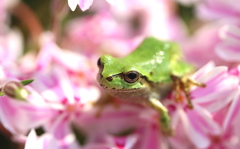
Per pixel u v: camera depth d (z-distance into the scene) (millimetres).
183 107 173
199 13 203
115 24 217
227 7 198
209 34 210
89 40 211
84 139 194
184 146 179
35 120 173
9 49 201
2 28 213
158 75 174
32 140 158
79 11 220
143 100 175
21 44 209
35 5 218
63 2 193
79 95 177
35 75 180
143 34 222
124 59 175
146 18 229
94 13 222
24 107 171
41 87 176
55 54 189
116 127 185
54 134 174
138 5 227
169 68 177
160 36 220
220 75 169
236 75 169
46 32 209
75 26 215
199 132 171
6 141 191
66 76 183
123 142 175
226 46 180
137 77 168
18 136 169
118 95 172
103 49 209
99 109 182
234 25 190
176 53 185
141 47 181
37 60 188
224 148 179
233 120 171
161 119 173
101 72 168
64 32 214
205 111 169
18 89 141
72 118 180
